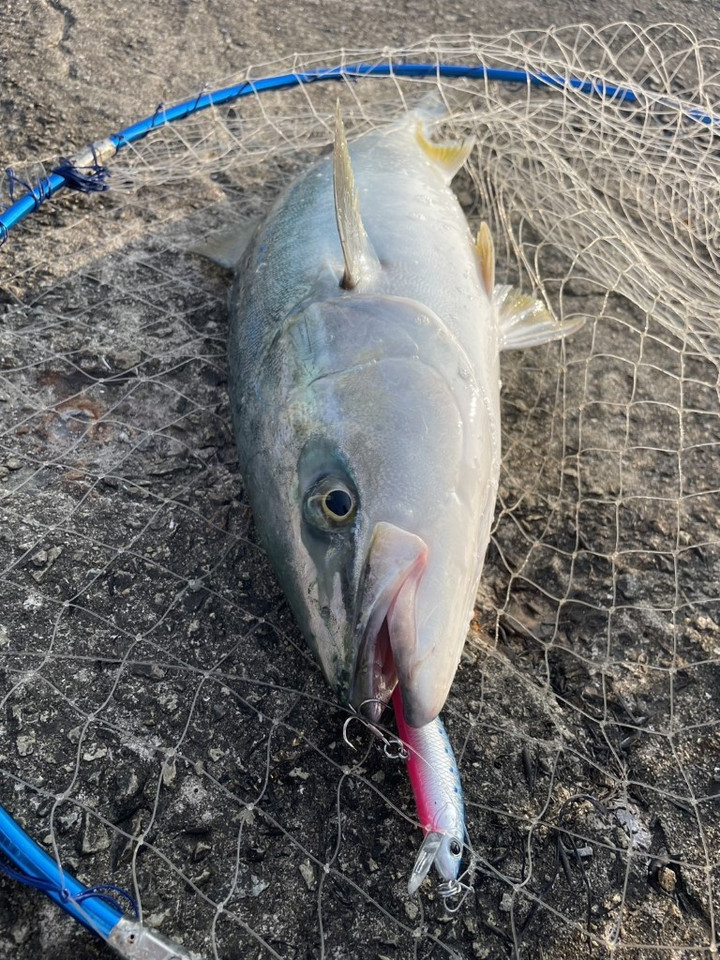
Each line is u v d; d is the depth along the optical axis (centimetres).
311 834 41
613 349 62
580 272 67
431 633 37
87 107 77
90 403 57
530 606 51
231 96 75
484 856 41
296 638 47
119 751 43
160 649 47
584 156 69
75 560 49
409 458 41
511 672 47
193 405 57
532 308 58
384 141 62
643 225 68
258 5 91
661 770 44
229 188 70
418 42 85
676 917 40
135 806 42
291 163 73
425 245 53
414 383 44
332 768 43
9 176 65
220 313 62
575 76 78
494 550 52
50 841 41
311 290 48
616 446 57
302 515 42
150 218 67
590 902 40
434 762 39
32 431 55
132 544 50
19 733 43
